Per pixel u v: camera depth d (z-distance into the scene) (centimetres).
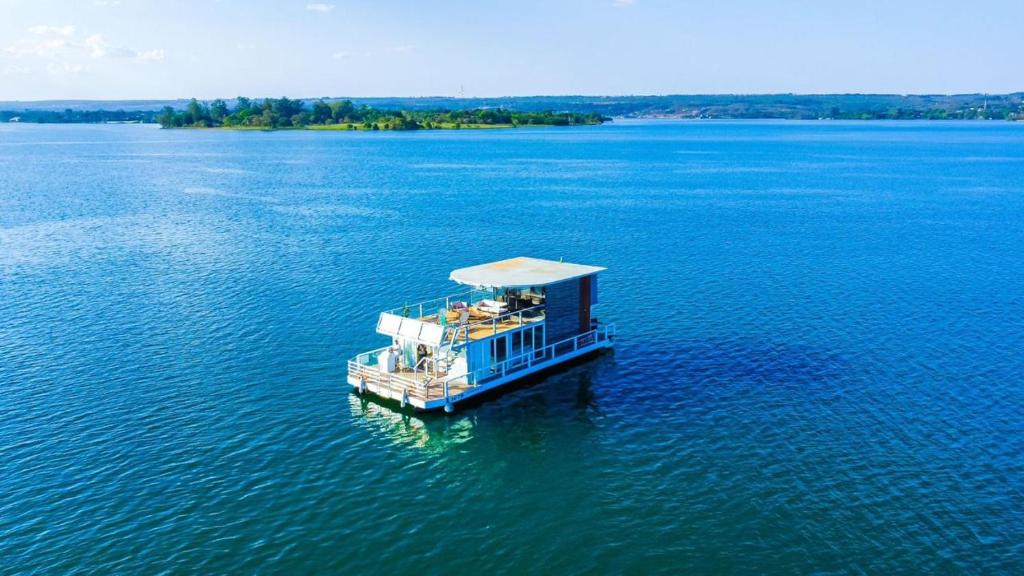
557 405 5975
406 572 3984
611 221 13750
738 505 4550
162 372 6544
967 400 5894
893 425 5500
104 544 4188
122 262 10581
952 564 3994
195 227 13375
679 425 5594
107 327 7731
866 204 15975
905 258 10662
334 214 14762
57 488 4722
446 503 4625
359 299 8656
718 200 16600
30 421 5600
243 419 5684
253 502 4606
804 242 11769
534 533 4316
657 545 4194
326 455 5181
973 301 8512
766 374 6475
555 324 6775
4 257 10925
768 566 4006
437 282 9331
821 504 4534
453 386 6088
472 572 3988
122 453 5156
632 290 9012
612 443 5353
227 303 8544
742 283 9300
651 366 6712
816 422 5572
